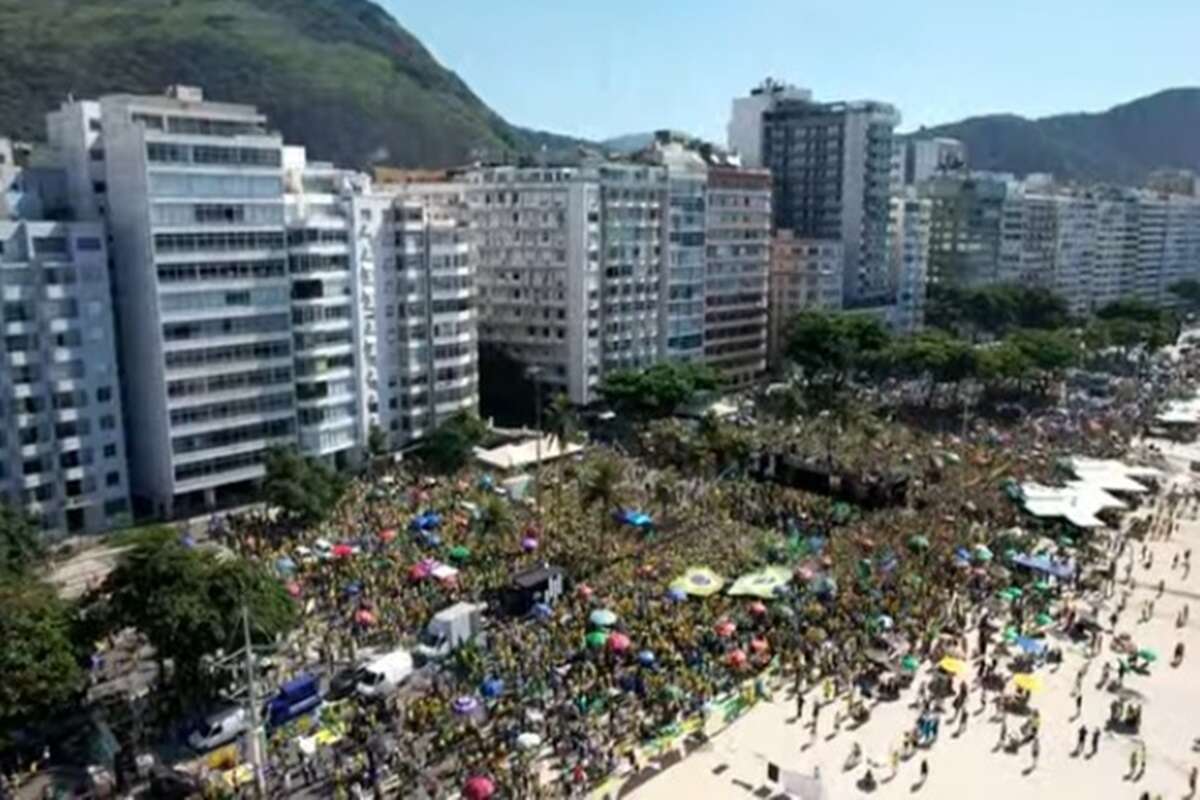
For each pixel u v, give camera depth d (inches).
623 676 2847.0
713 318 7696.9
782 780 2463.1
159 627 2556.6
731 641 3095.5
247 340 4579.2
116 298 4372.5
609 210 6451.8
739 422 6122.1
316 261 4820.4
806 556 3828.7
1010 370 6791.3
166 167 4215.1
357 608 3257.9
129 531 4089.6
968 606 3484.3
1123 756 2684.5
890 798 2476.6
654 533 4089.6
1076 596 3676.2
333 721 2632.9
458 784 2406.5
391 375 5413.4
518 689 2797.7
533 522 4087.1
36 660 2421.3
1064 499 4485.7
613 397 5910.4
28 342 4023.1
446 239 5526.6
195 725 2581.2
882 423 6077.8
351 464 5142.7
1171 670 3149.6
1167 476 5310.0
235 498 4672.7
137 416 4453.7
